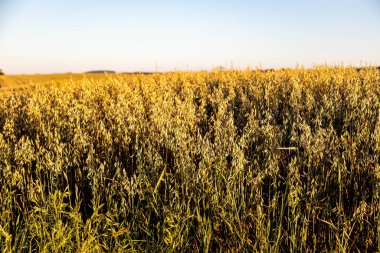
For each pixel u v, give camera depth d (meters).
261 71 10.22
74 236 2.61
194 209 2.77
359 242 2.68
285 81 8.33
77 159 3.62
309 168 2.95
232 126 3.56
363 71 8.38
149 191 2.87
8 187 3.16
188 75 9.78
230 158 3.70
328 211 2.75
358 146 3.34
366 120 4.01
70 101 6.82
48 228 2.63
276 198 2.75
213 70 10.65
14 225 2.84
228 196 2.75
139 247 2.54
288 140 4.18
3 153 3.36
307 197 2.80
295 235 2.59
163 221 2.77
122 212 2.92
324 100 5.16
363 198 2.72
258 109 5.66
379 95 5.85
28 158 3.29
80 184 3.35
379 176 2.60
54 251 2.36
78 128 3.89
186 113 4.59
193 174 2.88
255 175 3.19
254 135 3.79
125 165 3.86
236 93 7.39
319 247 2.67
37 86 7.89
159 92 6.87
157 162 3.08
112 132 4.44
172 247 2.44
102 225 2.84
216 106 6.31
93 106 6.18
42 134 4.85
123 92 7.28
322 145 2.98
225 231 2.78
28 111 6.15
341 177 2.92
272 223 2.89
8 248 2.35
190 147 3.26
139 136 4.15
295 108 5.14
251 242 2.67
